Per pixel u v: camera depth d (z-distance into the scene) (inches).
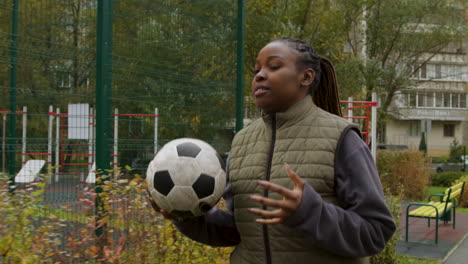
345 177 61.0
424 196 548.7
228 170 73.7
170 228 125.3
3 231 99.0
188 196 68.7
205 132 204.5
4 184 114.6
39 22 223.8
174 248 125.3
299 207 52.1
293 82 65.0
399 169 541.0
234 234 76.1
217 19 208.2
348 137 62.7
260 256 65.7
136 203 122.3
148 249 122.1
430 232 338.3
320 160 62.0
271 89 64.9
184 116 203.3
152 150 178.1
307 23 556.4
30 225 108.8
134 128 221.3
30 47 227.9
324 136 63.2
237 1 213.8
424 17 770.2
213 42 207.0
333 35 551.5
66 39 215.6
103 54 161.0
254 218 66.5
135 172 172.7
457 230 347.6
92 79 240.2
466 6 774.5
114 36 178.1
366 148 63.2
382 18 757.9
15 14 237.0
